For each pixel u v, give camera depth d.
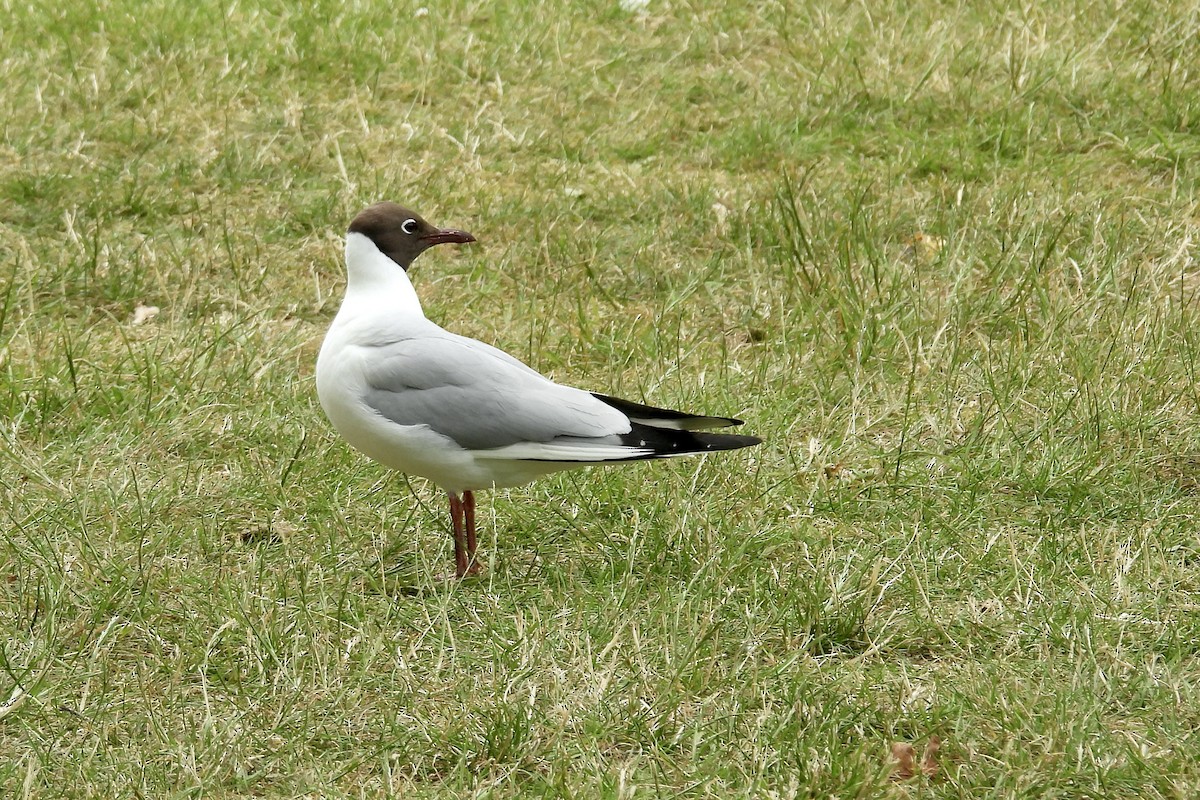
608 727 7.55
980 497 10.02
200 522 9.81
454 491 9.24
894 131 16.80
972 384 11.59
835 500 10.00
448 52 19.05
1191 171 15.42
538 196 15.51
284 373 12.09
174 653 8.36
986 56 18.23
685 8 20.14
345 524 9.80
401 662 8.14
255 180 15.98
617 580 9.17
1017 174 15.58
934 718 7.56
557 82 18.33
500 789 7.18
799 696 7.78
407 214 9.45
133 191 15.35
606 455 8.77
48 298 13.54
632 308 13.40
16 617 8.67
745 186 15.65
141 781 7.13
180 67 18.36
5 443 10.74
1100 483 10.06
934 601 8.77
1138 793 7.04
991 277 13.14
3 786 7.14
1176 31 18.34
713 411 11.13
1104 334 12.02
